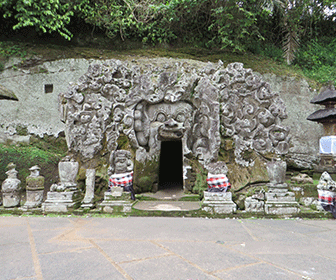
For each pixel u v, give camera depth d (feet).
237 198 18.08
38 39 29.68
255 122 19.83
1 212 16.67
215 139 19.35
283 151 19.65
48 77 26.50
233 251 9.81
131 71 20.35
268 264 8.56
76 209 16.98
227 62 29.22
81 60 26.86
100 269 8.10
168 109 20.57
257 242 10.99
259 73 27.37
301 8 29.66
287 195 16.49
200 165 20.13
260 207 16.37
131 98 19.71
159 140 20.65
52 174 23.02
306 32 35.42
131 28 31.27
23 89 26.27
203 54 31.04
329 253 9.70
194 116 20.65
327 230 13.09
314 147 26.45
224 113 19.69
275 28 33.22
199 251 9.77
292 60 30.71
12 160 22.39
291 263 8.67
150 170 20.48
